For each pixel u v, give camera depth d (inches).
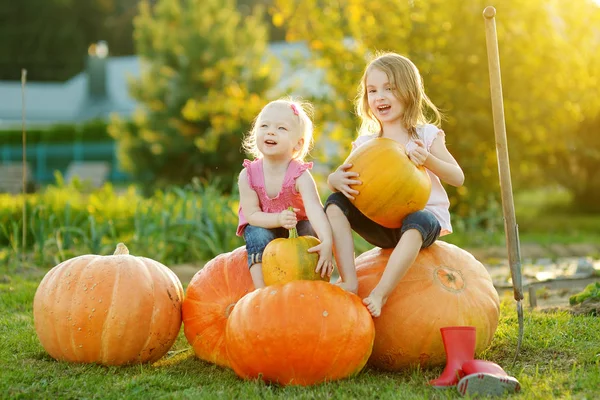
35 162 1064.8
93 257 162.9
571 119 480.4
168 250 313.9
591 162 606.9
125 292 155.6
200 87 687.7
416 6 458.3
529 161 506.0
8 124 1286.9
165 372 154.3
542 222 588.7
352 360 139.7
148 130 694.5
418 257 157.6
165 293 160.7
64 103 1423.5
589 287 215.3
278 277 146.2
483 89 454.0
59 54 1689.2
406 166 151.0
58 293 156.9
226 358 157.6
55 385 142.0
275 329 136.2
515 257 156.8
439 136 169.2
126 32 1708.9
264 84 679.7
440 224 165.0
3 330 189.8
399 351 151.8
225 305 160.2
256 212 159.9
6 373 149.1
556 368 150.6
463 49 450.0
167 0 740.0
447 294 153.3
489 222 445.4
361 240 335.0
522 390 134.2
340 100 475.2
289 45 842.2
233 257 165.6
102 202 399.2
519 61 452.1
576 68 460.4
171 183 690.8
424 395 132.4
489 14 153.8
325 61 477.4
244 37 713.6
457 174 163.6
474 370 136.0
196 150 677.9
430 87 450.3
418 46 457.7
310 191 158.1
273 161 161.6
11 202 395.9
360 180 151.6
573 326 178.9
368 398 132.0
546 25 453.1
